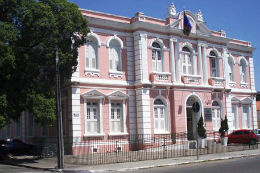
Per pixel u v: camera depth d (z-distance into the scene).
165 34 27.16
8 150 26.25
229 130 30.31
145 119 24.94
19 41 19.02
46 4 19.00
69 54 19.72
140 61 25.45
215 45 30.67
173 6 27.86
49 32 19.03
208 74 29.84
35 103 19.39
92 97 23.67
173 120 26.53
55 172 16.17
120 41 25.69
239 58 34.09
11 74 19.22
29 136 29.59
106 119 24.31
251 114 34.41
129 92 25.55
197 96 28.16
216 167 15.92
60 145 16.86
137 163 18.20
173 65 27.03
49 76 20.30
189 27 26.72
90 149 23.28
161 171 15.29
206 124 28.47
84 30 20.44
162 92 26.27
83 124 23.27
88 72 23.98
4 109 19.22
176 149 24.16
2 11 19.19
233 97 32.41
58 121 17.02
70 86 23.14
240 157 20.61
